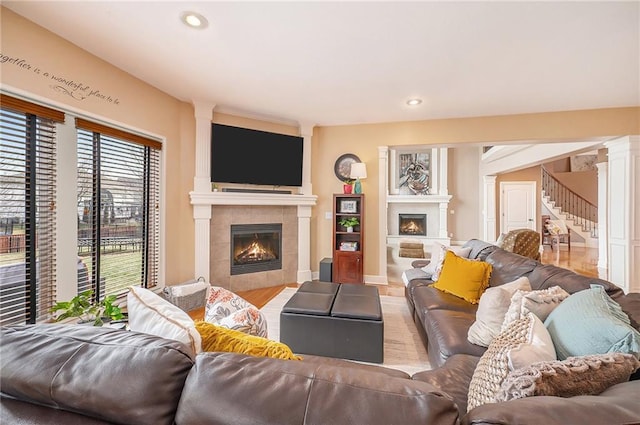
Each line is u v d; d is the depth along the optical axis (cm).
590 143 430
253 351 91
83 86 240
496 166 722
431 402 53
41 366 70
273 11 191
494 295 158
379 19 199
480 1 180
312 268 468
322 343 217
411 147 448
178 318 100
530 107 367
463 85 304
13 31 194
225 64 264
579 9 187
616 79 287
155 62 261
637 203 362
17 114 204
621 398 60
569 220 845
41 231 220
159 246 329
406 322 290
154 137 318
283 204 420
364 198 443
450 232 835
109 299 168
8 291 201
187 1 183
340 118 420
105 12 194
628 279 365
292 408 55
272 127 429
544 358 96
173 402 63
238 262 406
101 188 267
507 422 49
